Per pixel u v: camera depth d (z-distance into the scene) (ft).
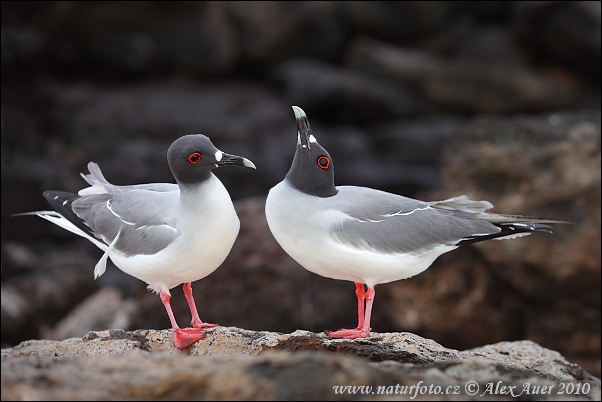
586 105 96.73
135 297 57.16
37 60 85.51
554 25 95.96
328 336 26.84
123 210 27.40
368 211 25.88
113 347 26.78
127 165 80.94
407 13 100.53
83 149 82.17
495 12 104.27
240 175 82.28
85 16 90.48
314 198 25.85
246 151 86.17
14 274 63.52
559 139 51.19
